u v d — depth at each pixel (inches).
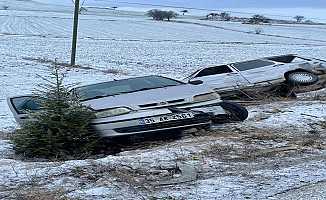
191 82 420.2
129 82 407.5
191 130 363.3
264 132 373.1
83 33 3056.1
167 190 233.5
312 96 603.8
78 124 336.2
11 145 372.5
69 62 1382.9
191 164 280.5
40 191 230.1
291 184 240.7
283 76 591.2
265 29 4480.8
